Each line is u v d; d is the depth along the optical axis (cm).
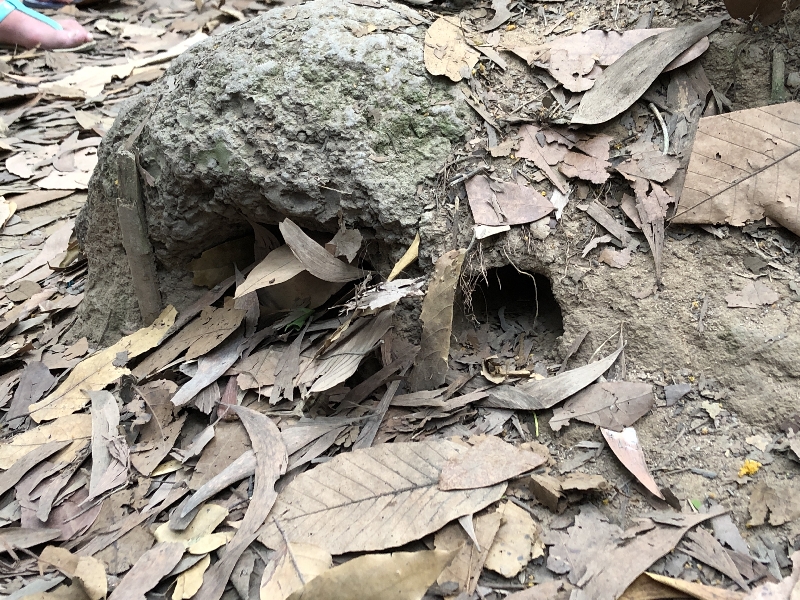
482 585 33
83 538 38
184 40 117
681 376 39
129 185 51
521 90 47
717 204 41
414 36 48
